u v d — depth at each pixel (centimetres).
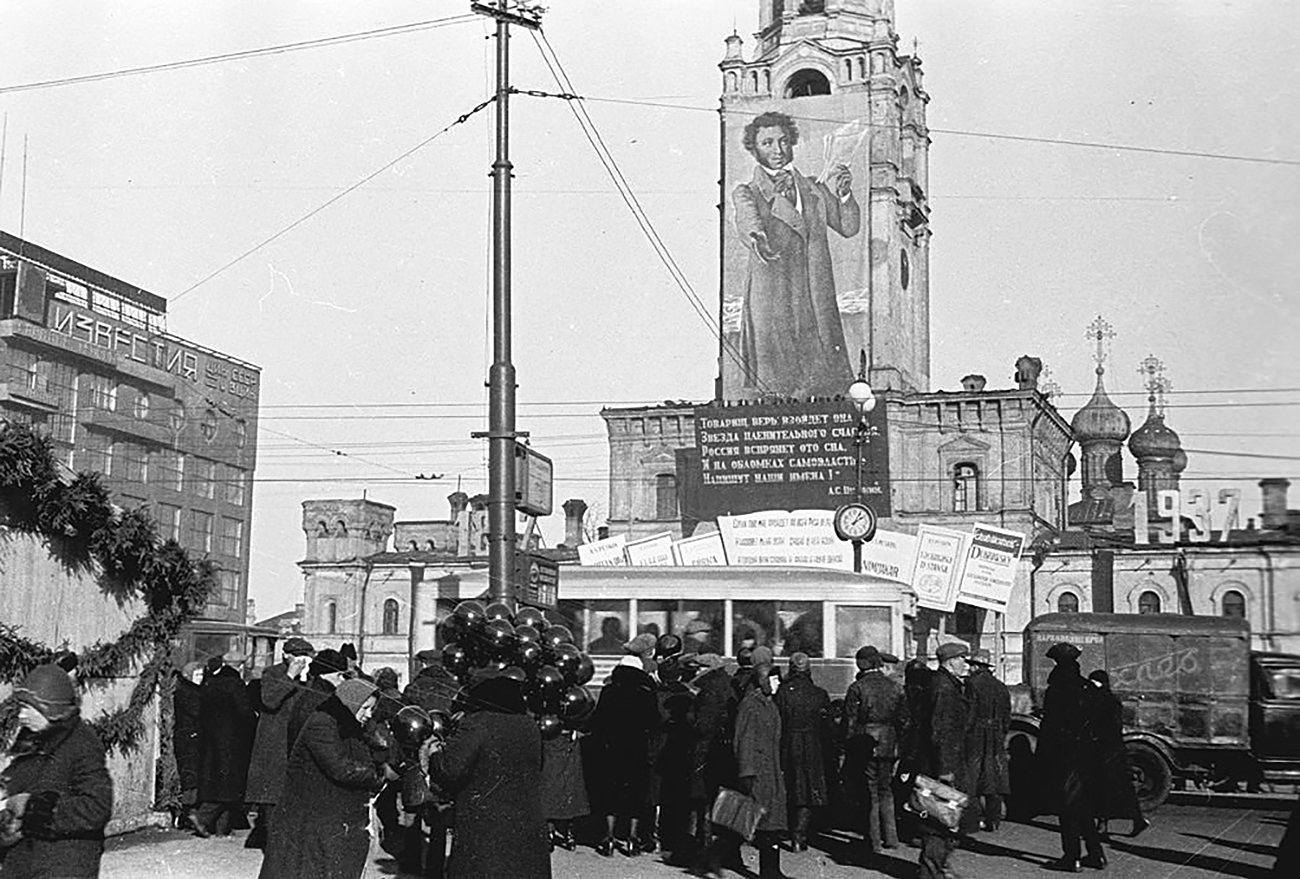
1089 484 6594
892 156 6084
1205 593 4878
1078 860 1375
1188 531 5041
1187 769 1923
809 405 5150
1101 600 5078
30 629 1302
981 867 1382
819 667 2169
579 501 6312
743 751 1254
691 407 6144
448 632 1418
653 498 6184
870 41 6156
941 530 3672
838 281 5975
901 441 5806
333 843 895
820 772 1426
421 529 4584
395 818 1262
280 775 1333
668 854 1450
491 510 1983
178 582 1459
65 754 754
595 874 1320
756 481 5184
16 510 1295
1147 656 1964
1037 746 1762
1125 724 1956
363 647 4031
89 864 755
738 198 6128
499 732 902
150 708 1474
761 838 1259
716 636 2209
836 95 6100
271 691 1352
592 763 1431
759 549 3606
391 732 1124
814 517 3622
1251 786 1916
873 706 1495
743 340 6016
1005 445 5731
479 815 888
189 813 1466
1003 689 1628
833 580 2205
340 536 4100
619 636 2233
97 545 1368
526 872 886
